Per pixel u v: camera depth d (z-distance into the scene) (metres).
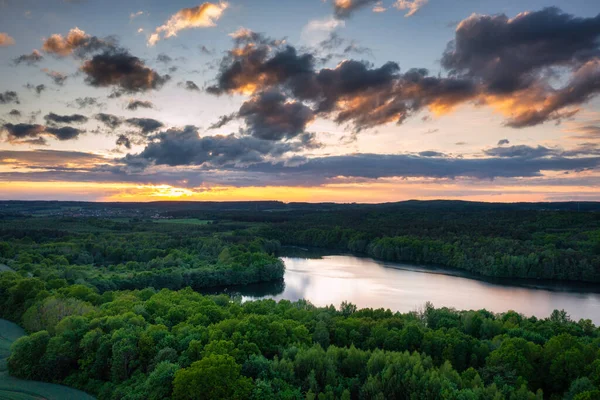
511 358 83.75
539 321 116.19
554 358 85.25
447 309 123.56
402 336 95.88
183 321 106.31
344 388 78.44
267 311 116.94
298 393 75.19
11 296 140.25
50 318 112.69
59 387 89.25
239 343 87.81
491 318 118.12
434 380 73.69
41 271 185.75
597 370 77.00
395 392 75.75
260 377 78.00
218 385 71.12
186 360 82.44
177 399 72.12
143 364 87.94
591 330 109.94
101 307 120.56
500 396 68.94
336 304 176.50
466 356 91.50
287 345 91.00
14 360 95.25
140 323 100.75
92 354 91.94
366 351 90.75
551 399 81.06
